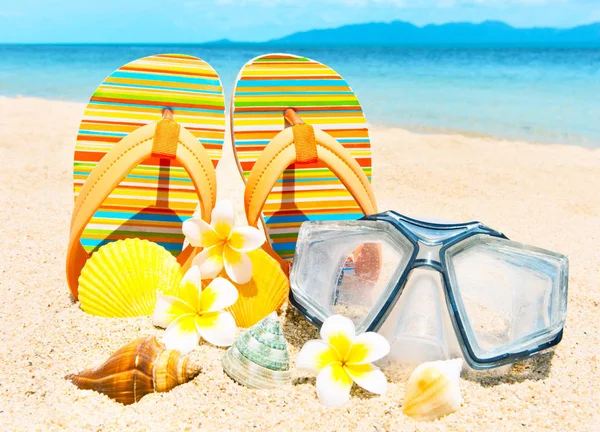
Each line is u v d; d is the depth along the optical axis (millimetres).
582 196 875
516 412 413
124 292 487
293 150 507
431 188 898
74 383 421
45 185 839
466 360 425
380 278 480
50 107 1592
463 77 2559
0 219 693
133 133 495
